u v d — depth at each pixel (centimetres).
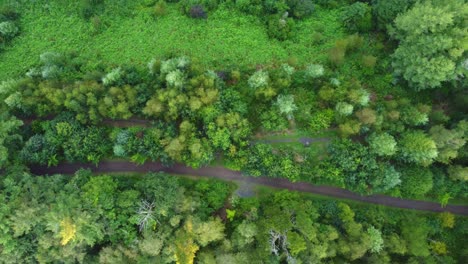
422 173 5244
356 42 5997
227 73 5897
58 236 4591
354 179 5353
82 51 6219
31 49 6241
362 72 6012
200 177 5681
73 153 5450
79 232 4634
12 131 5497
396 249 4966
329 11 6450
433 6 5247
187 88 5394
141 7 6419
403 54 5397
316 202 5525
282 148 5694
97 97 5497
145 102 5584
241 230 4844
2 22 6169
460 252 5488
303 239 4738
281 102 5388
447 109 5784
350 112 5312
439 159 5191
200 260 4759
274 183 5684
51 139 5425
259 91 5488
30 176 4997
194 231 4784
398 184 5406
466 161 5338
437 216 5584
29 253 4759
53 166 5691
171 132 5391
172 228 4897
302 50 6178
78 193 4931
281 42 6238
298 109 5609
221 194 5481
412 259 5003
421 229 5084
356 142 5475
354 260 5066
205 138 5338
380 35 6175
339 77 5784
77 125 5491
